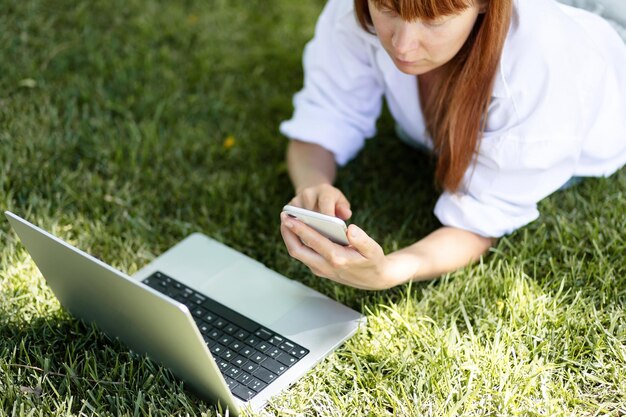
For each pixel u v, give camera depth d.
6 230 2.15
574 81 1.79
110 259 2.11
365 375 1.77
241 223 2.20
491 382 1.75
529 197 1.91
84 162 2.38
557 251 2.05
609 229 2.07
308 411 1.73
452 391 1.71
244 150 2.46
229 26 2.91
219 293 1.94
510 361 1.80
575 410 1.69
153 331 1.63
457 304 1.93
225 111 2.60
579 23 1.90
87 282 1.69
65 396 1.72
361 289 1.97
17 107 2.54
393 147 2.47
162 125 2.53
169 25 2.89
